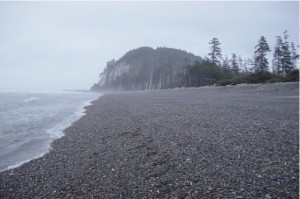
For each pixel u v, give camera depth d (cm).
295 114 1414
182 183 584
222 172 623
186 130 1156
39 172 768
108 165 766
